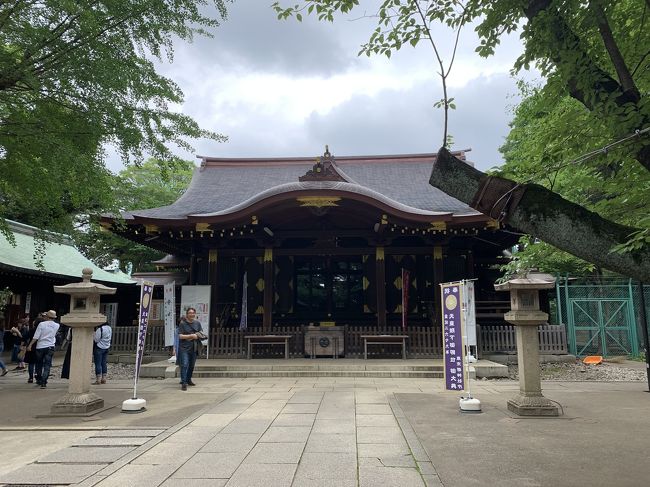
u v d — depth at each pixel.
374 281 17.38
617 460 4.94
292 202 14.40
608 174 6.11
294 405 8.20
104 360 11.26
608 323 16.19
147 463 5.00
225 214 14.46
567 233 3.11
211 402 8.54
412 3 4.74
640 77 4.89
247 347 13.98
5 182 10.38
